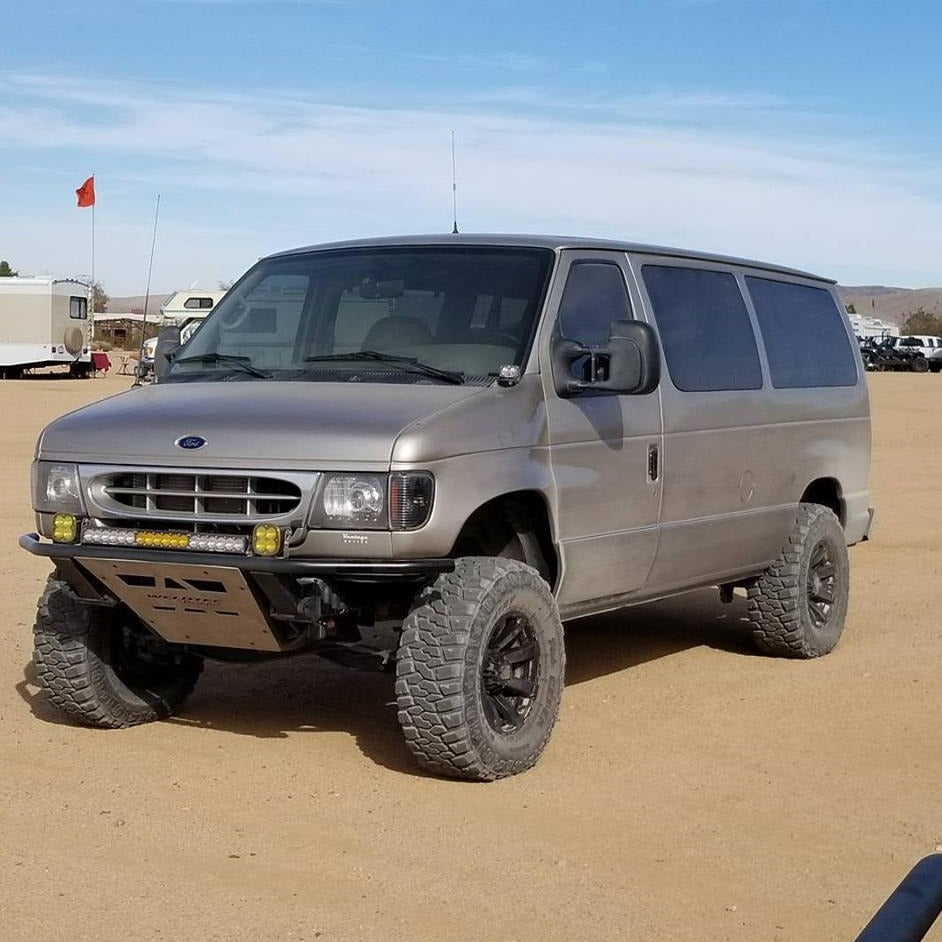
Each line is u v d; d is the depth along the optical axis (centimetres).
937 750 693
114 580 625
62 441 643
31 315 4578
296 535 590
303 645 632
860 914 492
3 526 1399
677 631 977
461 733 606
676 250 812
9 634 924
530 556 682
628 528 726
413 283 709
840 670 865
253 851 538
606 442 705
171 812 582
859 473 961
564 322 695
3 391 3766
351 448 591
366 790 612
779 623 877
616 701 779
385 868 523
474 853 540
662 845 555
